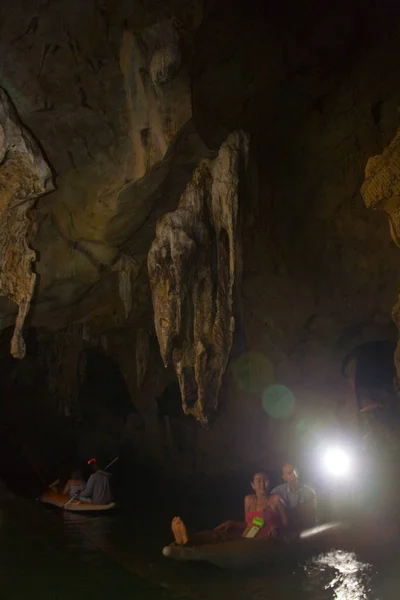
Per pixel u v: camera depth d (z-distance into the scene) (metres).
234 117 6.26
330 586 4.96
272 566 5.52
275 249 7.69
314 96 6.41
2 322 7.96
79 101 5.99
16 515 8.29
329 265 7.69
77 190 6.68
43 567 5.77
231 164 5.91
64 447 13.46
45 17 5.43
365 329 8.24
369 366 8.86
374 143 6.78
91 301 8.80
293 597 4.76
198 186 6.27
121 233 7.16
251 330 8.79
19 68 5.77
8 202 6.31
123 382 13.35
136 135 6.03
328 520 6.71
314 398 9.30
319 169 7.07
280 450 9.91
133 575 5.43
